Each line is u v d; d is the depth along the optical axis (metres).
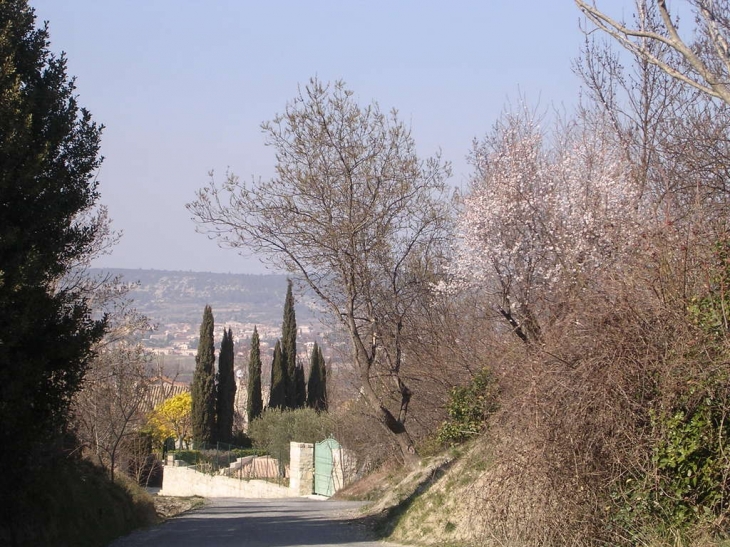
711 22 7.64
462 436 18.53
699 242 10.17
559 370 10.31
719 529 9.09
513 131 18.00
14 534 12.16
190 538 16.31
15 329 11.18
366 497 28.25
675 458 9.35
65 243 13.32
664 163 16.31
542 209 16.62
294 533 17.06
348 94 19.67
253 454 49.06
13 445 11.98
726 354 9.06
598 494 10.05
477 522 12.55
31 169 11.89
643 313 9.99
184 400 55.66
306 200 19.56
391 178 19.86
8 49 12.60
